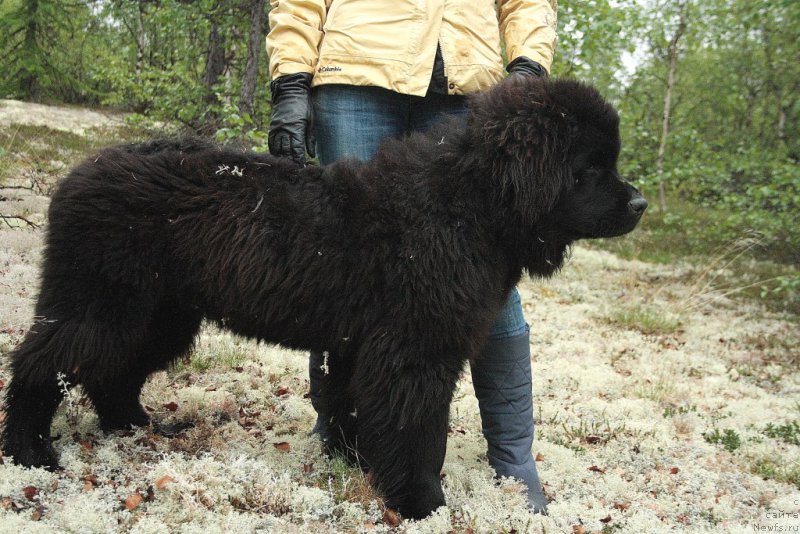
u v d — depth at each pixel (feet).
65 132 42.06
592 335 19.71
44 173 26.18
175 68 30.55
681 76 51.42
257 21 25.71
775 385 17.33
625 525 9.02
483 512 8.51
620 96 40.96
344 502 8.21
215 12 28.86
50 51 72.79
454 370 8.02
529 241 8.29
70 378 8.14
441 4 8.73
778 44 38.65
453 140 8.19
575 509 9.20
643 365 17.33
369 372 8.02
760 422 14.01
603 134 8.23
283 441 10.18
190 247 8.11
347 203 8.11
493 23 9.25
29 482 7.66
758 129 49.08
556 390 14.85
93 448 8.99
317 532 7.57
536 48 9.36
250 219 8.03
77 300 7.93
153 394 11.24
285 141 8.69
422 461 8.08
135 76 33.12
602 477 10.55
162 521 7.32
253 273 8.00
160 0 32.12
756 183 35.58
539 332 19.38
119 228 7.95
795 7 25.93
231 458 8.98
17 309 13.62
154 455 8.95
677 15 41.78
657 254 35.19
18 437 8.09
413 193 7.99
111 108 68.54
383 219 7.94
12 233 18.45
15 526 6.61
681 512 9.70
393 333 7.84
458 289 7.73
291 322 8.30
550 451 11.25
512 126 7.85
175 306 9.05
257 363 13.58
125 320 8.13
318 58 9.00
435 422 8.02
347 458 9.52
